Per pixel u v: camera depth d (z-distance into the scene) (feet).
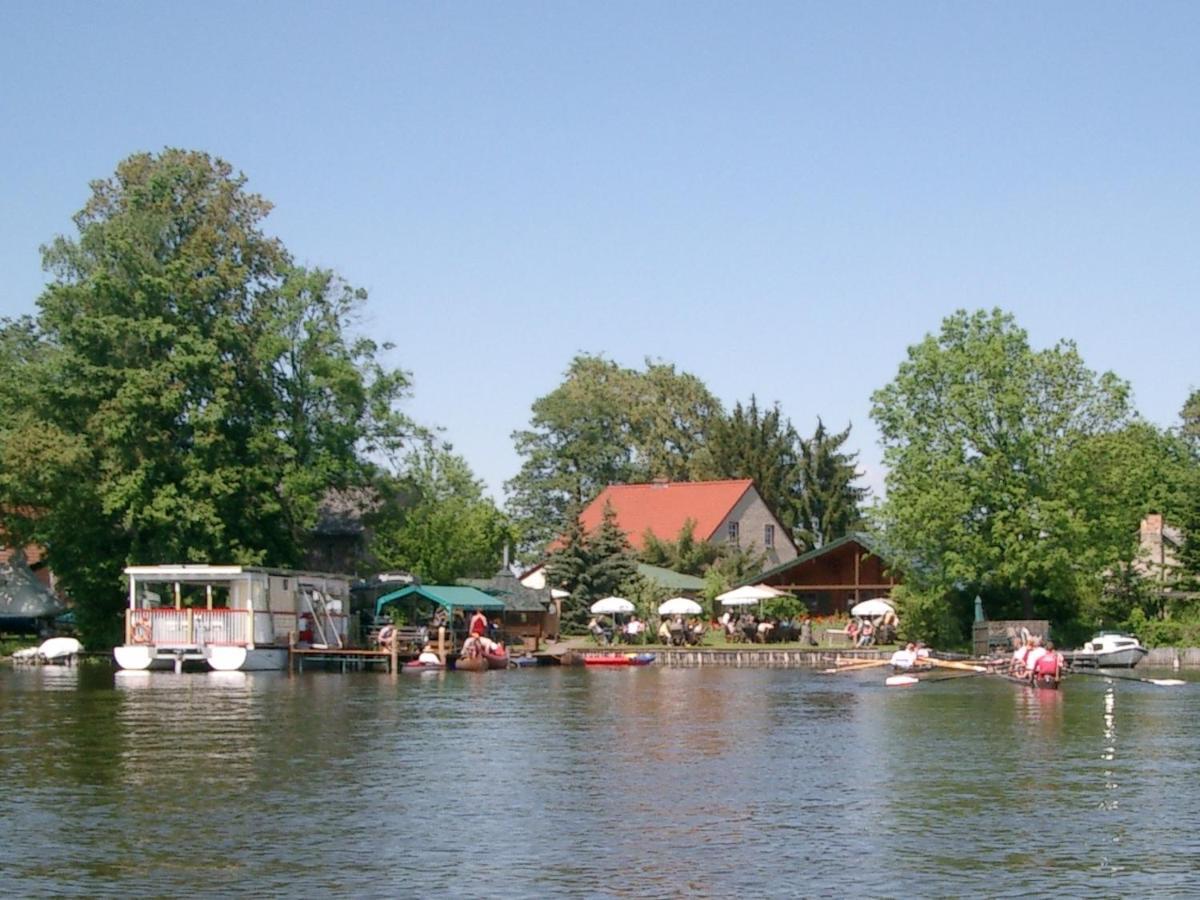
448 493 351.25
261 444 245.45
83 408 239.09
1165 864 67.10
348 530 300.20
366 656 225.35
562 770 97.25
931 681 192.13
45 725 126.21
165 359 241.14
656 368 461.37
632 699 158.81
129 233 249.34
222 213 262.47
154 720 131.34
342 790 88.28
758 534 374.43
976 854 69.26
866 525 282.56
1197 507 269.85
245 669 211.41
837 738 116.98
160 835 73.72
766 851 69.97
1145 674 215.92
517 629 274.36
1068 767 98.58
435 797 85.66
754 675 209.97
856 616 280.92
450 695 165.07
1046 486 251.60
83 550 242.99
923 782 91.66
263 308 261.85
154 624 213.46
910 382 257.34
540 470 445.37
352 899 61.05
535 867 66.64
